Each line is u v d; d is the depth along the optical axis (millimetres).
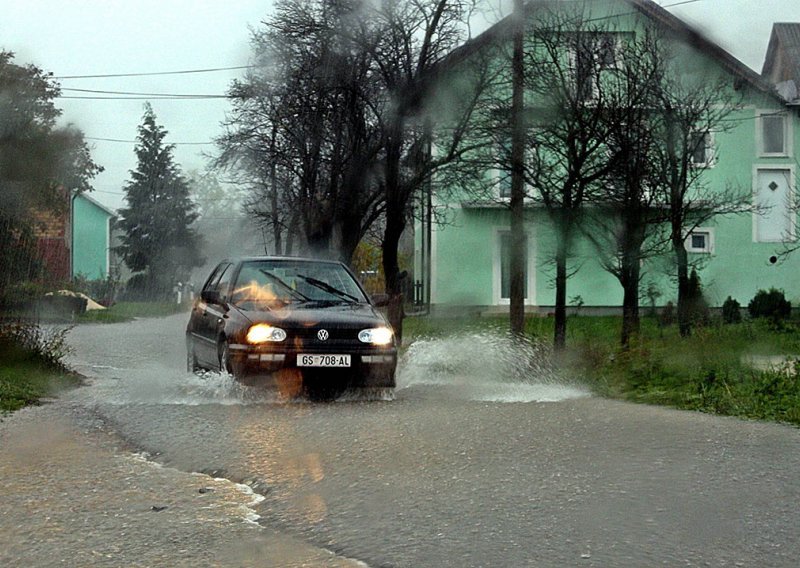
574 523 5453
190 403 10656
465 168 19688
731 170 33938
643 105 16984
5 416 9781
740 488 6199
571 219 16812
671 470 6711
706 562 4777
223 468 7062
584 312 33406
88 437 8539
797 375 11984
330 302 12117
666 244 19078
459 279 33562
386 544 5145
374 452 7453
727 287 33969
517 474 6625
